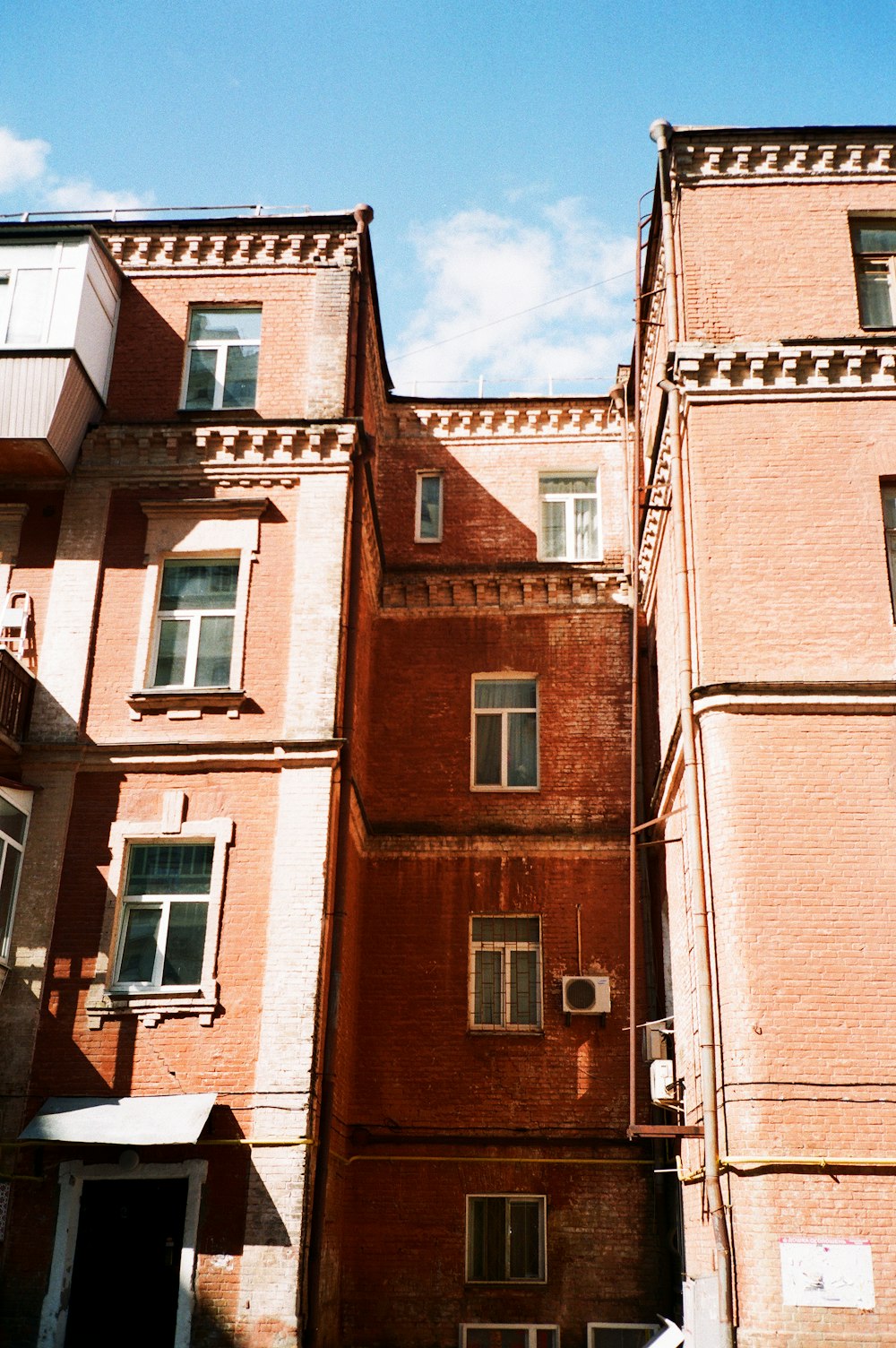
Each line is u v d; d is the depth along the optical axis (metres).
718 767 13.87
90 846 15.46
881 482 15.20
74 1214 13.89
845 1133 12.27
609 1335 15.94
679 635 14.89
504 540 21.14
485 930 18.48
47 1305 13.45
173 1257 13.78
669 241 16.55
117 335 18.47
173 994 14.61
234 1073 14.18
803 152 16.81
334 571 16.67
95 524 17.20
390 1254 16.45
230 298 18.62
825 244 16.42
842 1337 11.62
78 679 16.27
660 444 17.09
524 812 19.08
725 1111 12.70
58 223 17.89
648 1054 16.59
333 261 18.67
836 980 12.86
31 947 14.91
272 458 17.38
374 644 20.23
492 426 21.91
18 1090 14.23
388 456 21.80
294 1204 13.56
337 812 15.90
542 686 19.92
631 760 18.33
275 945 14.74
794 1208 12.06
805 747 13.84
